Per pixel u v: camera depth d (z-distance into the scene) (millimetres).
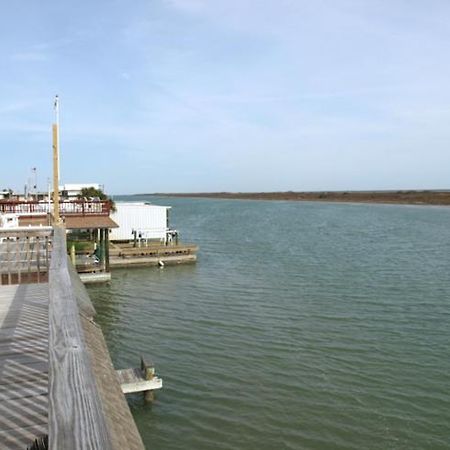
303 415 10125
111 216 34125
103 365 6266
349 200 145375
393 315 17266
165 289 22422
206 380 11773
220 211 98125
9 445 4059
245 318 17094
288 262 29688
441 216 72812
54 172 16656
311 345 14156
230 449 8938
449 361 12859
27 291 9234
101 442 1640
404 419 9977
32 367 5672
